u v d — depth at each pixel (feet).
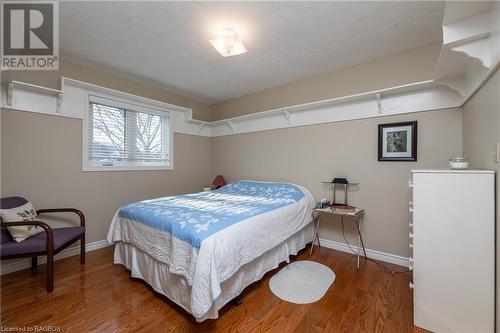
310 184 10.05
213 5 5.57
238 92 12.19
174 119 12.28
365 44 7.43
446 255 4.66
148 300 5.80
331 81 9.52
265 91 11.75
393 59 8.09
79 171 8.85
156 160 11.65
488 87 4.60
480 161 5.13
